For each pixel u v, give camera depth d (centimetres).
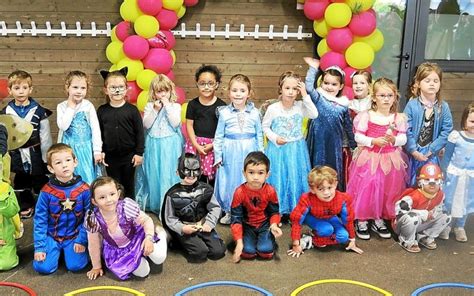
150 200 377
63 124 340
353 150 362
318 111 358
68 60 486
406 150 345
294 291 264
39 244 284
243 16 487
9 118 340
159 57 422
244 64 496
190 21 485
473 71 509
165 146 365
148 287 272
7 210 280
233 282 272
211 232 310
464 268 297
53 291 267
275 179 351
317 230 314
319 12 430
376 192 333
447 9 494
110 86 352
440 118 342
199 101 374
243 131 347
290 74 346
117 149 362
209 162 371
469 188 330
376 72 503
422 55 497
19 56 482
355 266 298
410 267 297
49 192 285
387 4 488
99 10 479
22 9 473
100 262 285
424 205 317
